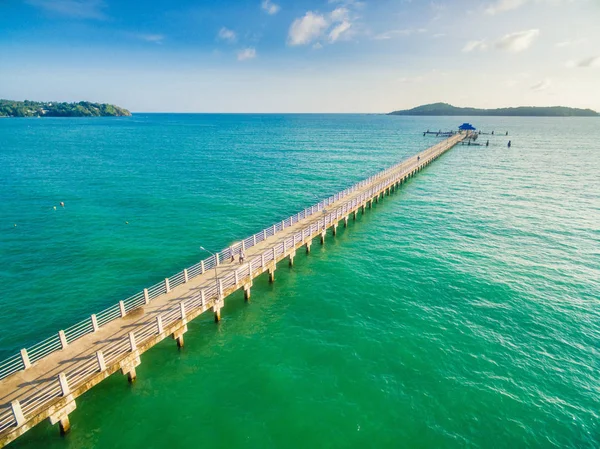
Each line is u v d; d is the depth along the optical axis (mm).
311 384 18438
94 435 15445
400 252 34656
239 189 58812
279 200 52656
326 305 25578
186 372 19156
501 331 22500
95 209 46125
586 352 20594
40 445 14867
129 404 17047
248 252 29562
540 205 50812
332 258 33312
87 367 16297
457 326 23062
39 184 58594
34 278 28359
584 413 16594
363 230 40969
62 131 170125
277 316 24312
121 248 34375
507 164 85500
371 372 19203
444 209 49125
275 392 17922
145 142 129375
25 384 15203
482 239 37969
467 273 30188
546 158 95438
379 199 54219
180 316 20312
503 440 15352
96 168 74062
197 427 15969
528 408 16859
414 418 16438
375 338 21953
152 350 20625
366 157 97812
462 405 17078
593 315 24141
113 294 26203
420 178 68938
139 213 45062
